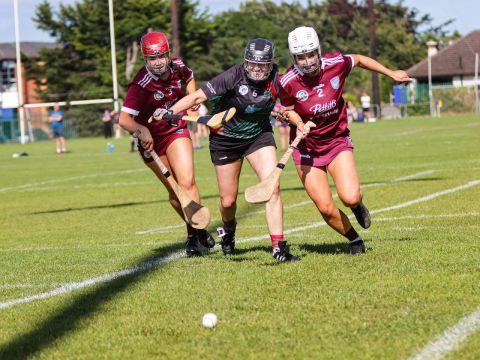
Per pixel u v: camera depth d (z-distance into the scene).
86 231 17.17
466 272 10.09
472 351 7.19
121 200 23.22
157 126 12.91
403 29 130.50
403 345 7.43
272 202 11.66
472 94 95.94
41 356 7.71
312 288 9.77
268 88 11.57
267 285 10.09
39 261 13.20
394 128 61.66
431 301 8.83
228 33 110.69
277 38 111.75
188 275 11.05
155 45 12.08
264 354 7.43
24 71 98.88
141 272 11.57
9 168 39.84
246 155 12.25
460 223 14.74
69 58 97.50
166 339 8.06
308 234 14.67
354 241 11.85
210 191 24.20
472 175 23.70
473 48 112.94
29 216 20.62
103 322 8.82
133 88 12.48
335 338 7.76
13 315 9.38
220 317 8.74
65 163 41.91
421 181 23.00
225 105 11.85
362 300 9.04
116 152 50.84
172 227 17.09
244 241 14.34
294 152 11.86
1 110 90.31
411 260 11.04
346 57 11.45
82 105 91.62
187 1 98.25
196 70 97.88
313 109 11.35
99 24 95.38
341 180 11.57
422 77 113.56
